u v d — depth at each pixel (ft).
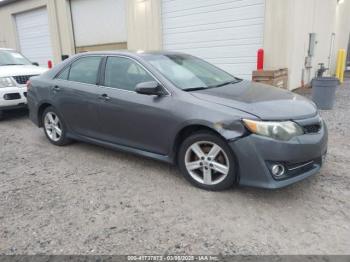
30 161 14.88
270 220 9.39
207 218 9.59
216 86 12.85
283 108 10.59
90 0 42.55
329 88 23.03
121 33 40.45
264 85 14.05
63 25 46.62
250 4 28.04
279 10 26.25
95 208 10.36
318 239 8.48
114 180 12.46
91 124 14.55
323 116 21.52
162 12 34.55
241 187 11.43
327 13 40.27
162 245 8.41
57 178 12.82
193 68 14.02
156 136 12.12
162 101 11.75
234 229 9.01
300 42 29.78
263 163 9.84
